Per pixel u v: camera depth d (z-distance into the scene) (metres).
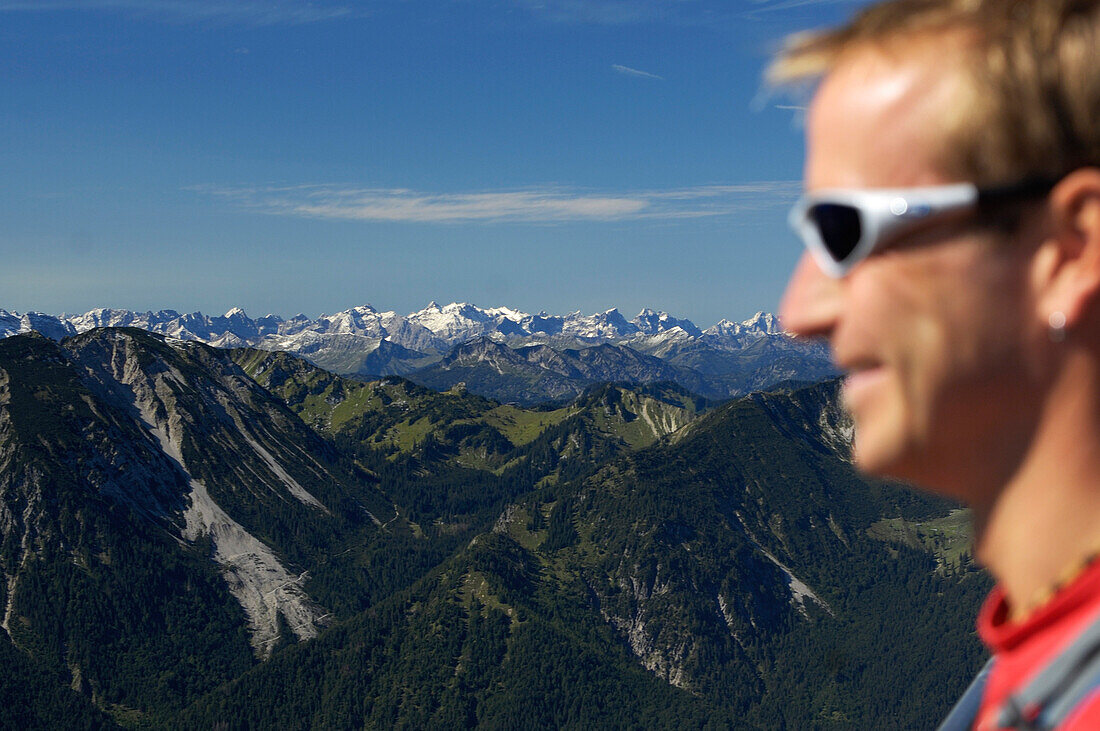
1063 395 0.86
